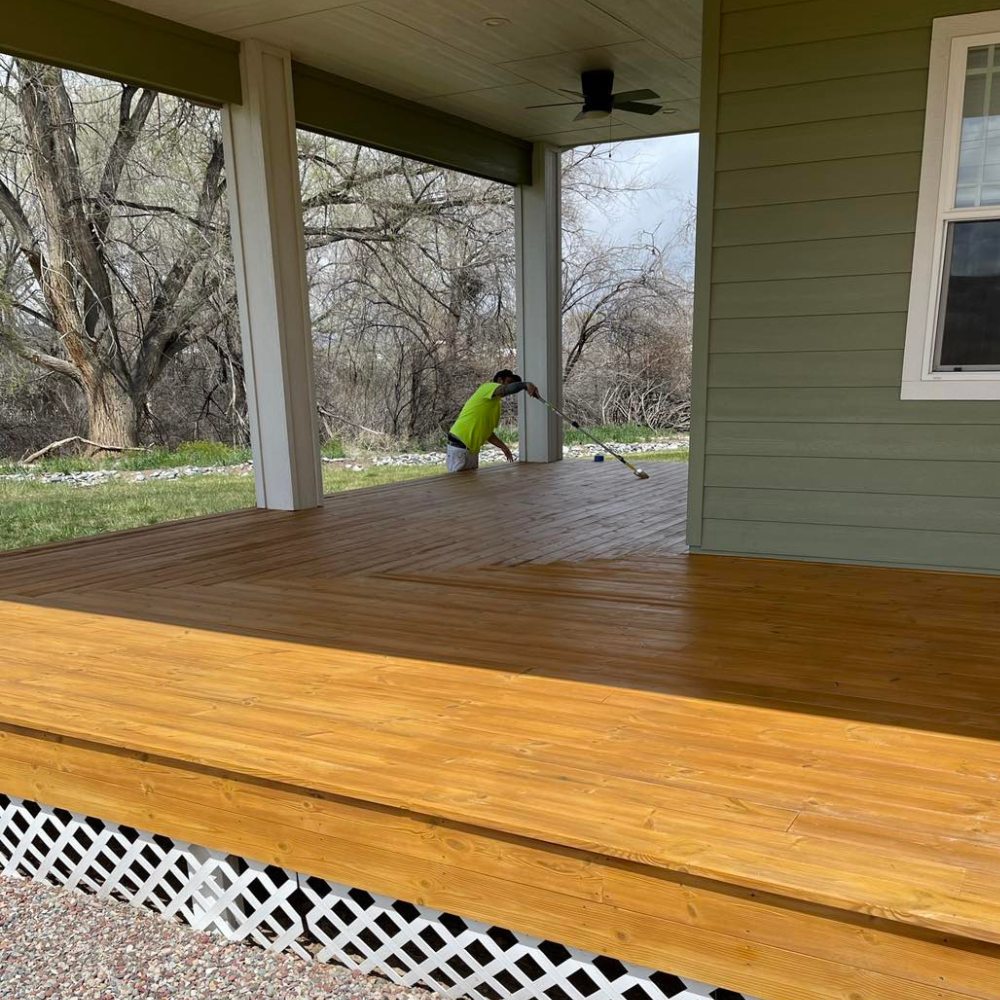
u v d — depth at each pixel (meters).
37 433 12.49
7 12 4.31
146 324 13.18
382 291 14.58
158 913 2.60
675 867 1.73
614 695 2.59
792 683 2.67
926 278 3.80
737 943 1.74
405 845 2.05
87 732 2.39
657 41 5.62
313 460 6.19
